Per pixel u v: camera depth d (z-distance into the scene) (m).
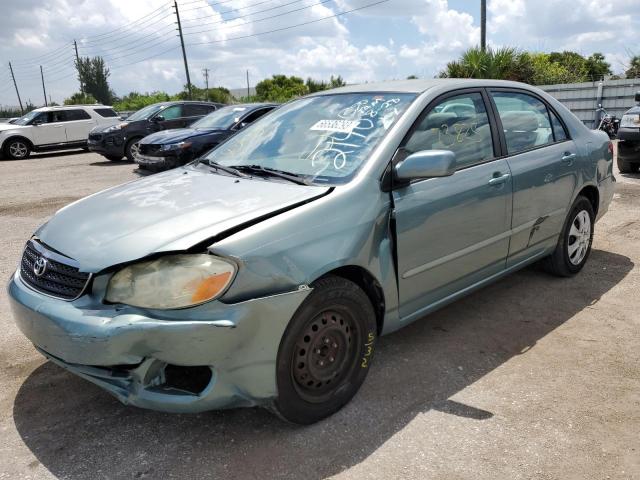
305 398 2.62
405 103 3.29
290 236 2.50
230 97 44.41
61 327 2.37
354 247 2.69
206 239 2.35
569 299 4.24
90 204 3.03
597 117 17.56
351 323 2.79
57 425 2.75
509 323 3.85
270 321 2.39
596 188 4.64
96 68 62.66
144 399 2.36
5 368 3.33
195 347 2.26
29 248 2.87
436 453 2.51
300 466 2.43
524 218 3.85
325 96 3.79
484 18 22.39
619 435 2.62
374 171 2.92
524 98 4.09
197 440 2.61
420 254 3.09
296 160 3.21
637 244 5.58
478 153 3.54
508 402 2.90
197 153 10.07
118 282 2.36
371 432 2.66
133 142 14.30
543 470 2.39
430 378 3.14
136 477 2.38
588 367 3.24
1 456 2.52
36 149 17.58
